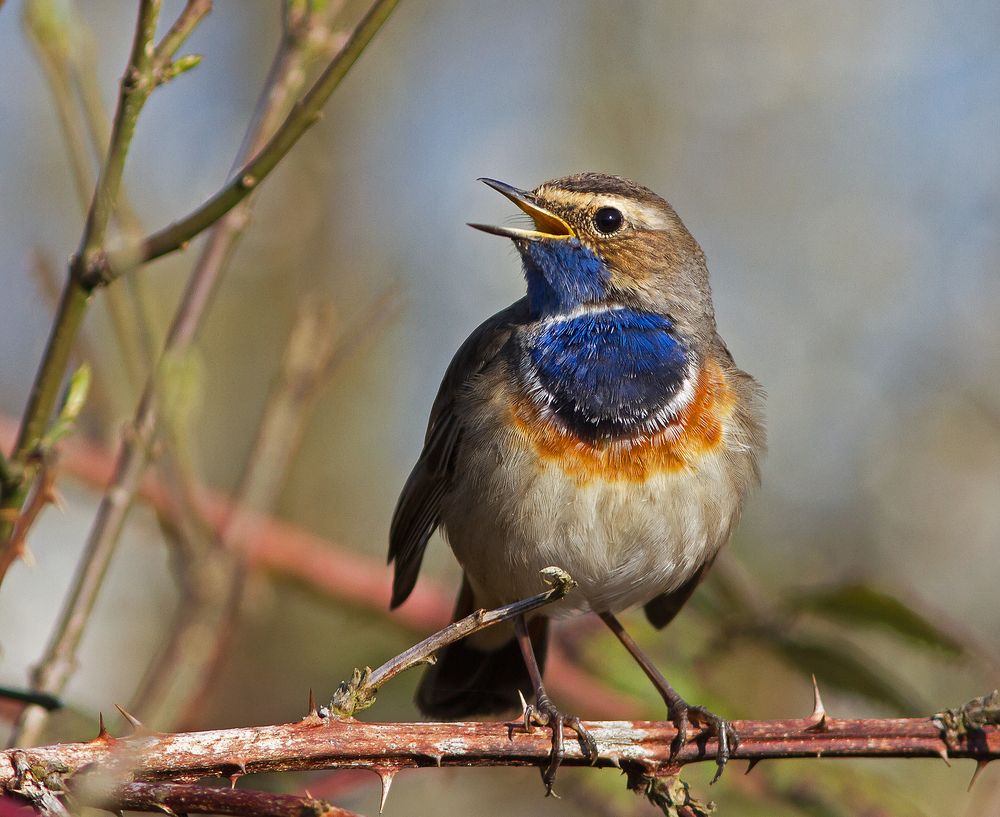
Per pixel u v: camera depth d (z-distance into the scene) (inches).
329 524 754.8
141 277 362.0
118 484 349.7
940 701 588.4
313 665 629.3
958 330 751.7
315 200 785.6
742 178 804.6
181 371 368.2
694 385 420.5
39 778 258.7
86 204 338.3
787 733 312.7
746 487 433.4
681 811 320.8
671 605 461.7
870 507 729.0
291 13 368.8
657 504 405.7
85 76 345.7
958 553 719.7
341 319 759.7
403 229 799.7
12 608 601.0
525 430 408.5
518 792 591.8
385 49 823.1
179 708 369.1
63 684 334.6
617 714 451.5
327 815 247.0
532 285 447.2
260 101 366.9
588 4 832.9
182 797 251.3
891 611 391.5
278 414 405.7
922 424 743.1
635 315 437.4
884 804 402.9
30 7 333.1
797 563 700.0
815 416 756.0
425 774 572.4
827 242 786.2
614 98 820.6
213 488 746.8
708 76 828.0
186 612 380.5
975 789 526.9
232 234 376.5
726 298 786.2
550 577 283.6
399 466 778.8
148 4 270.5
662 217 451.8
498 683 466.0
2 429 485.4
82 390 288.0
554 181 459.2
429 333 785.6
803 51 828.0
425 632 509.7
